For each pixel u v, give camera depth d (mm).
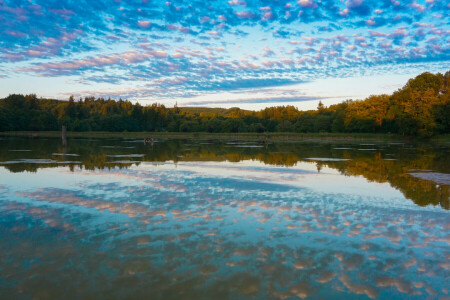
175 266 6035
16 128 112000
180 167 19859
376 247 7043
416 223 8750
